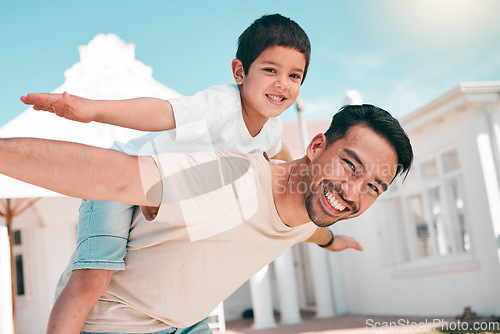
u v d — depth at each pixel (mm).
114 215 1752
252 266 1826
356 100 11570
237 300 14680
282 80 2254
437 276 9500
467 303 8836
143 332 1838
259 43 2254
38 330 12031
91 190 1263
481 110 8742
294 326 10406
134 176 1333
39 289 12211
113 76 8797
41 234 12398
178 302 1775
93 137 7719
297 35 2297
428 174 9992
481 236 8641
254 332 9938
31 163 1143
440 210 9695
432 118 9227
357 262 12062
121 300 1779
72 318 1676
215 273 1736
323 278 12156
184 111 1902
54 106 1462
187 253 1669
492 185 8500
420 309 9945
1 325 8227
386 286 10961
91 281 1691
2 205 8672
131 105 1723
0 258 8398
